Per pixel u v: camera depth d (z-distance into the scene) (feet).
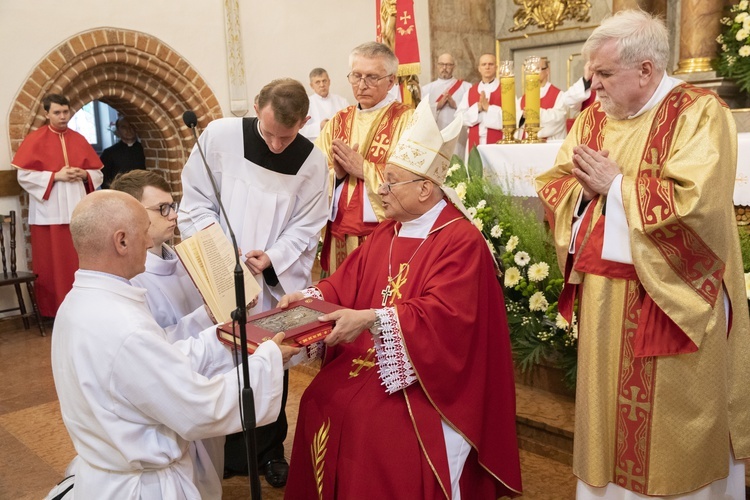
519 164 13.35
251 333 7.06
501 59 32.32
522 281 11.96
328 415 7.64
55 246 19.11
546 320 11.81
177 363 6.03
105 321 5.98
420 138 7.79
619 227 7.29
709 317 7.16
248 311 9.29
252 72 25.21
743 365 7.75
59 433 12.62
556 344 11.43
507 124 14.73
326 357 8.42
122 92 22.85
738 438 7.79
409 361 7.21
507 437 8.00
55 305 19.42
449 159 8.00
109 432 6.01
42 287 19.40
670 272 7.11
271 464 10.30
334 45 27.48
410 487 7.18
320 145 12.76
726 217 7.09
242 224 9.70
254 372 6.45
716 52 20.02
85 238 6.14
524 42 31.12
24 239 20.06
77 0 20.76
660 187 7.05
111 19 21.56
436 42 30.45
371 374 7.63
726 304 7.58
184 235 9.74
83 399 6.06
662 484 7.46
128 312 6.08
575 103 21.93
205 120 24.03
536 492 9.67
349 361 7.96
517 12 31.19
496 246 12.67
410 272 7.92
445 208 8.10
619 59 7.25
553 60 30.42
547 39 30.17
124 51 21.98
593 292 7.70
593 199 7.86
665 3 24.17
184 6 23.18
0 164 19.60
